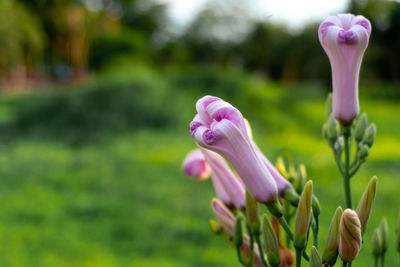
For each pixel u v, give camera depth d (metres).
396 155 10.70
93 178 9.27
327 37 1.17
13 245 5.96
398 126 16.92
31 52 28.33
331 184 8.06
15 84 28.23
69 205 7.64
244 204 1.30
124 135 13.49
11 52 24.56
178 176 9.38
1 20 23.31
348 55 1.18
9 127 13.81
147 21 39.41
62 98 14.15
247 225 1.22
